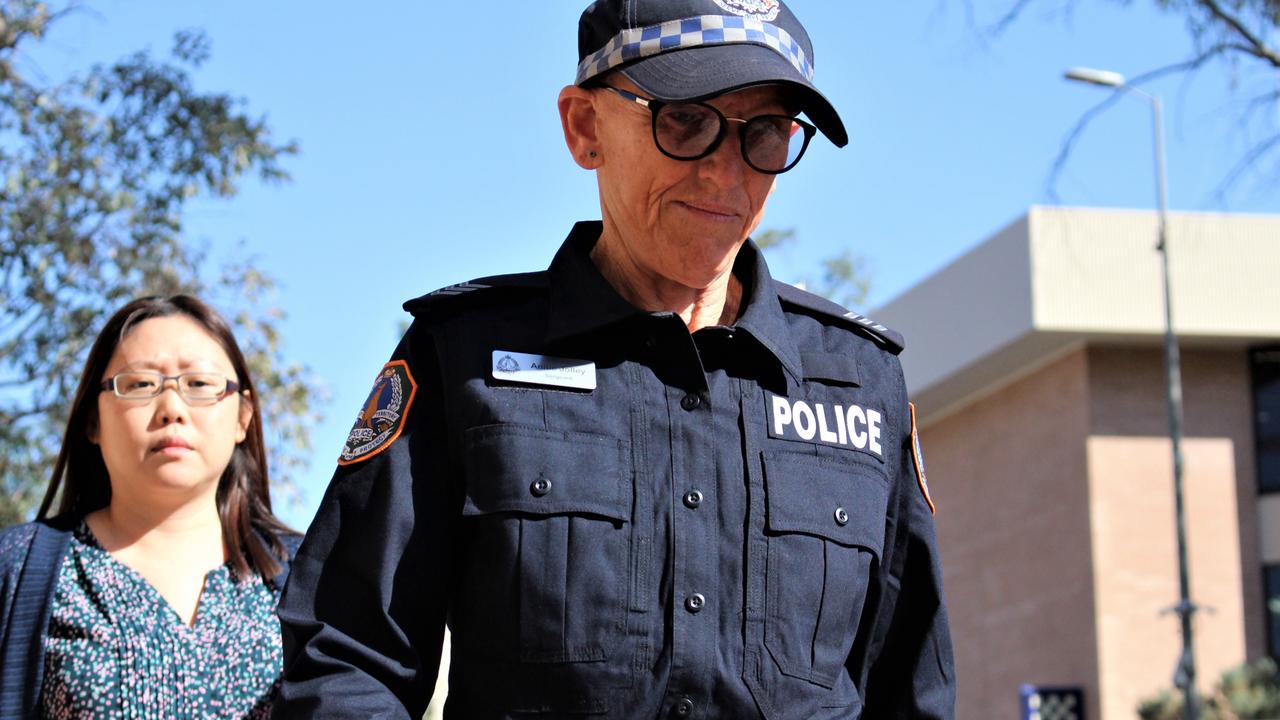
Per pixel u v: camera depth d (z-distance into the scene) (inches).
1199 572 1053.2
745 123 94.3
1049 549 1090.1
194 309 153.3
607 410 93.1
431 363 95.3
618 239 99.7
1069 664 1060.5
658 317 94.2
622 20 96.1
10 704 135.9
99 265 460.1
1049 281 1035.3
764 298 99.3
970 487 1189.7
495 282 97.7
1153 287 1035.3
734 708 89.5
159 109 464.8
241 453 154.9
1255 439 1069.8
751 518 92.7
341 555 92.5
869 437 99.3
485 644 90.0
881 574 101.3
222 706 138.2
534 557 89.1
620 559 89.8
